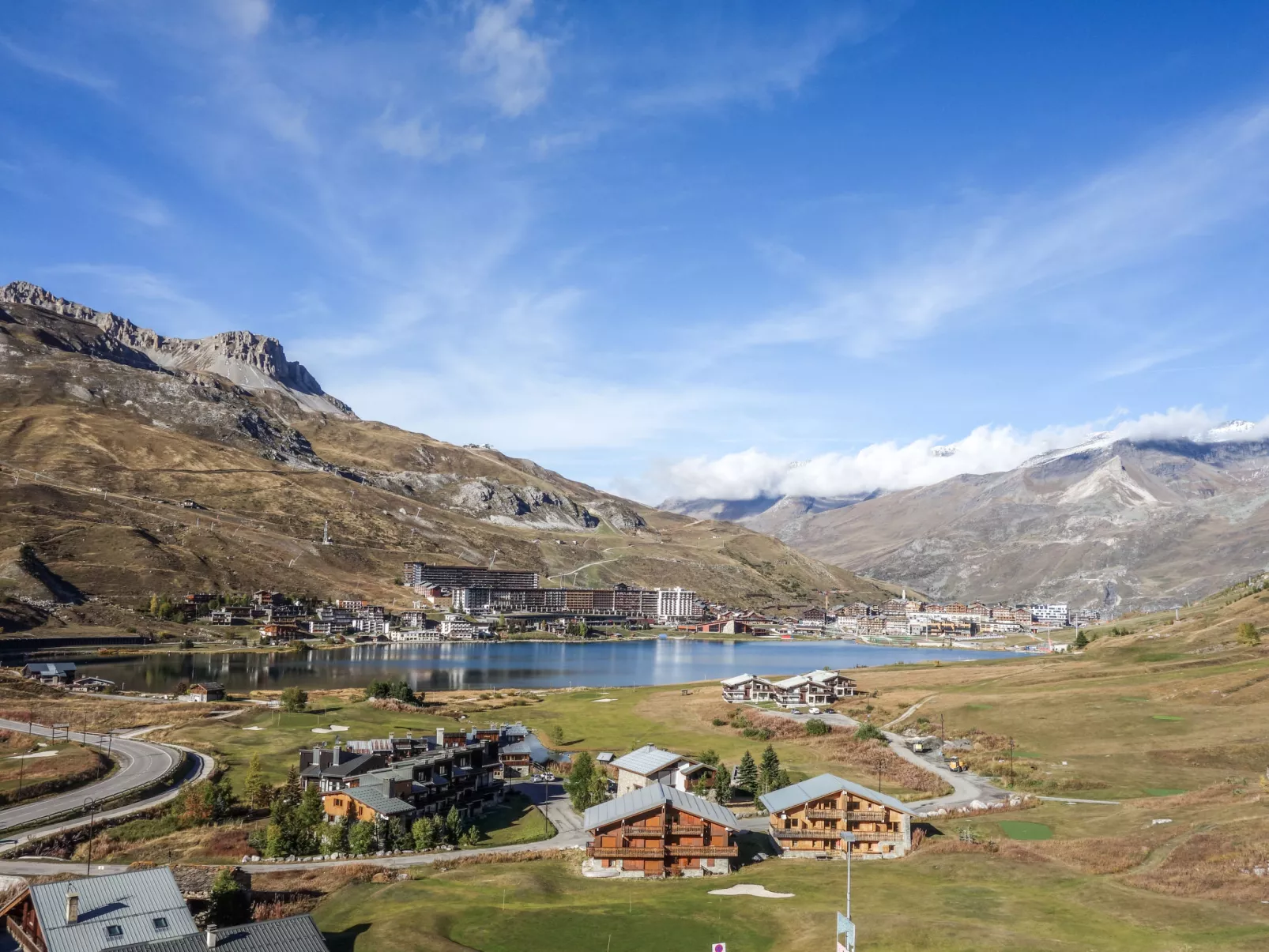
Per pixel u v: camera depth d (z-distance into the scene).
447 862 103.88
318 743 170.75
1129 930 70.12
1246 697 179.25
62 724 181.38
